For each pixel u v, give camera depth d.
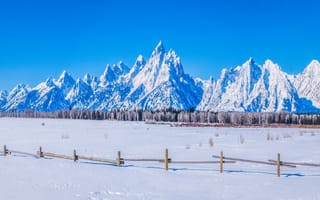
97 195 13.26
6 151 26.41
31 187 14.59
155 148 34.03
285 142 42.00
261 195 13.49
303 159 25.62
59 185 15.03
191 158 25.77
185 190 14.30
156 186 15.02
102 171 18.70
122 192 13.81
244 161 21.53
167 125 109.69
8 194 13.33
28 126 91.81
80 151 31.23
